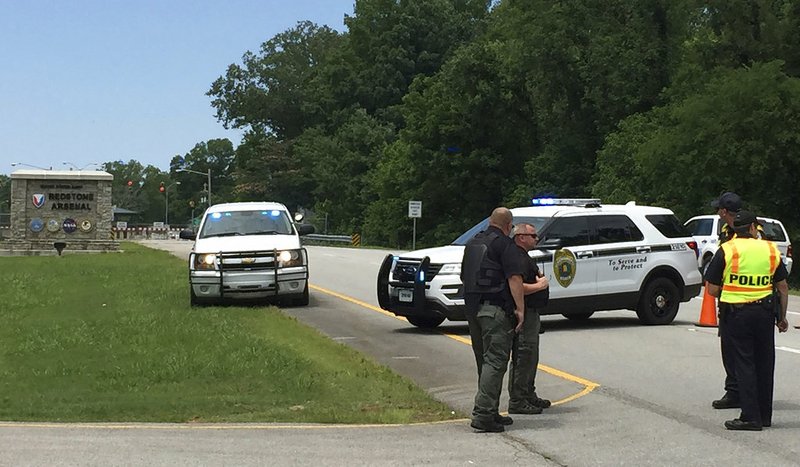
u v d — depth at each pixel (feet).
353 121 293.43
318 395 33.83
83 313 56.24
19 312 57.41
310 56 361.51
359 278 87.92
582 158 196.44
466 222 216.54
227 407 31.94
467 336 49.78
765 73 127.03
